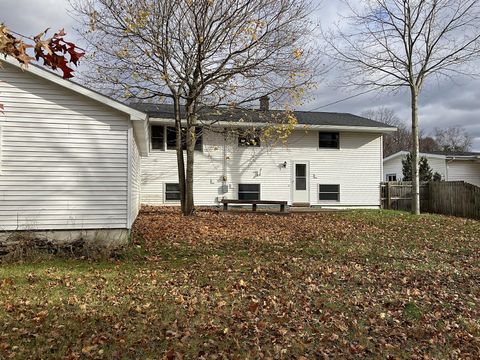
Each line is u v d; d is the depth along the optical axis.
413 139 19.03
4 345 4.87
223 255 10.15
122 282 7.74
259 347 5.06
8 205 10.06
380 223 16.03
